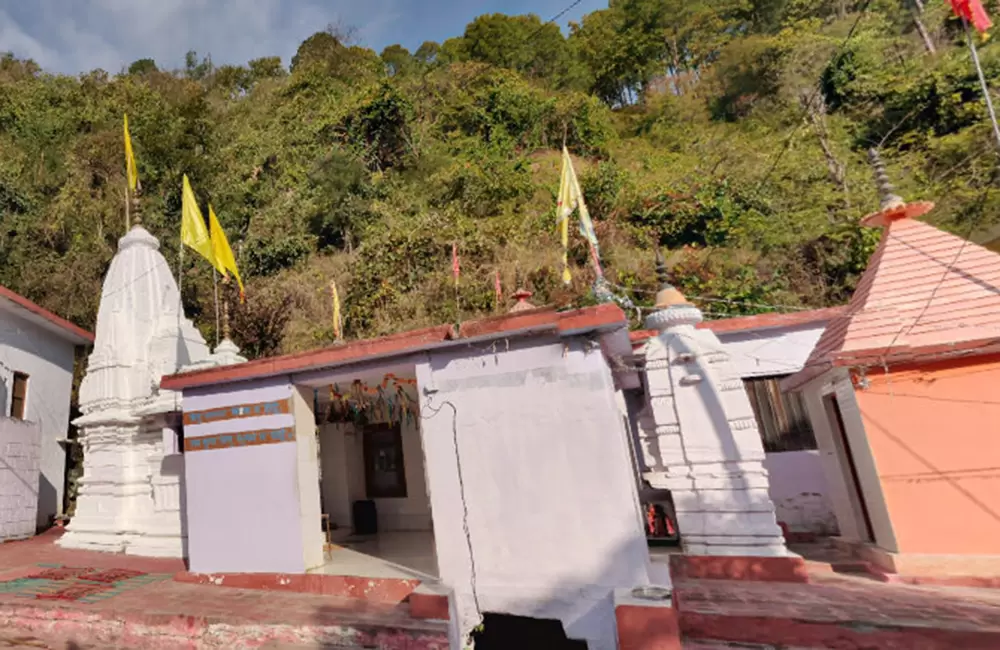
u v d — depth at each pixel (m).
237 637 5.51
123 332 11.90
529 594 5.52
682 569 6.26
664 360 7.05
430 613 5.37
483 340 6.11
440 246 20.27
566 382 5.79
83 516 11.14
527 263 19.14
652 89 39.75
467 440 6.04
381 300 19.52
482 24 41.62
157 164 26.16
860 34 22.95
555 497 5.63
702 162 23.92
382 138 30.52
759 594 5.36
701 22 38.50
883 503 5.70
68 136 26.73
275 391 7.04
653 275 17.08
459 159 28.92
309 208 26.11
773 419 9.13
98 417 11.12
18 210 22.55
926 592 5.09
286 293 21.09
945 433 5.54
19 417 14.27
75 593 6.88
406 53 45.66
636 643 4.62
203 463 7.28
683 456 6.71
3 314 13.95
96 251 21.62
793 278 16.91
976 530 5.32
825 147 20.28
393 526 10.12
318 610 5.74
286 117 33.50
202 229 11.38
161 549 9.79
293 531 6.70
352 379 7.04
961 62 19.23
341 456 10.17
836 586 5.56
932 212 16.34
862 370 5.88
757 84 27.62
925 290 5.88
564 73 40.44
